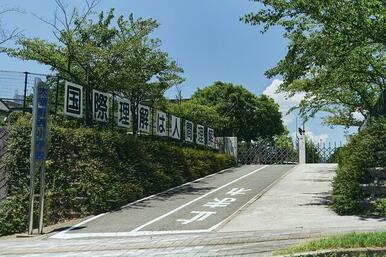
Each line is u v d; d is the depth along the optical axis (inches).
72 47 729.6
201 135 1119.0
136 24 796.0
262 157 1359.5
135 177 678.5
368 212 485.4
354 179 511.2
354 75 678.5
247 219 494.9
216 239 387.9
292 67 551.5
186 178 863.7
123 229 473.7
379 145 526.3
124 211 578.6
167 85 848.3
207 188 776.3
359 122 1071.0
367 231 369.1
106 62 743.1
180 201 645.3
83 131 609.3
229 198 661.3
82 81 746.8
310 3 487.8
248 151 1362.0
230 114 1712.6
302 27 532.1
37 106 470.3
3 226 483.8
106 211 579.8
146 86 814.5
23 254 369.1
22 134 536.7
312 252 282.5
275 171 1037.8
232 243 366.9
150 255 340.8
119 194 613.6
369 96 849.5
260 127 1765.5
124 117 749.3
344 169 527.8
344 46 497.4
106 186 596.4
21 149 531.2
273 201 612.1
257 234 399.9
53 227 502.3
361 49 566.6
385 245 288.0
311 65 547.2
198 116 1240.8
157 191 729.6
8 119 582.2
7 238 459.5
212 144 1200.2
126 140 684.1
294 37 546.0
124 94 811.4
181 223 494.3
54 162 559.5
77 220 532.7
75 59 733.9
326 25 494.9
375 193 498.3
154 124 871.7
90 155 607.2
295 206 561.6
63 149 576.4
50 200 530.3
